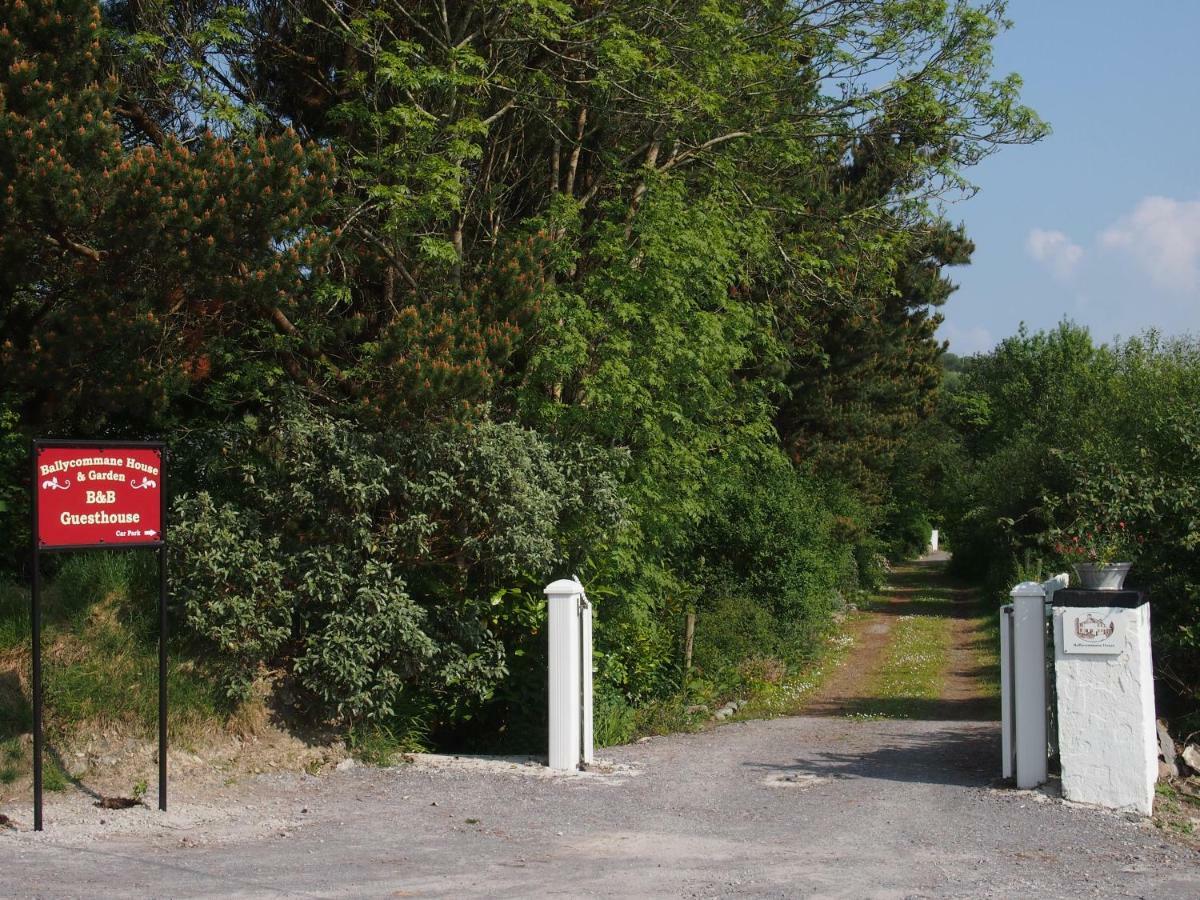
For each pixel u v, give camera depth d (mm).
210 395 13180
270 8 14188
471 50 14133
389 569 10398
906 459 45438
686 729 13586
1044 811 8273
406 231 13453
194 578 10016
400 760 10125
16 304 10672
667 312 14836
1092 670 8523
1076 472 11539
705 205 16281
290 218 9820
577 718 10039
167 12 13203
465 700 11859
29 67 9031
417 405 10625
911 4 18188
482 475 10773
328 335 12531
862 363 29969
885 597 38031
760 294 21266
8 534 11906
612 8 16047
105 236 9484
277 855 6938
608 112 16438
